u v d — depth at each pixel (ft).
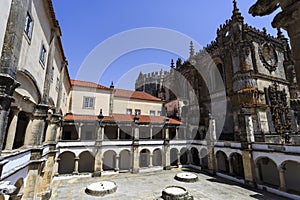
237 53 121.90
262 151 90.17
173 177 110.52
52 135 76.33
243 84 113.80
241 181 99.45
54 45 60.75
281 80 128.98
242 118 102.01
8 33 26.68
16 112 40.45
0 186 25.44
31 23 40.04
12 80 25.59
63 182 98.07
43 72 53.78
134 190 86.74
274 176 99.45
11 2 27.89
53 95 70.33
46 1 47.83
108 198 76.48
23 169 44.57
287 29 12.32
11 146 39.78
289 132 111.04
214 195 80.79
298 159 74.95
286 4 11.89
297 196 74.38
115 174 115.34
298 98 121.39
